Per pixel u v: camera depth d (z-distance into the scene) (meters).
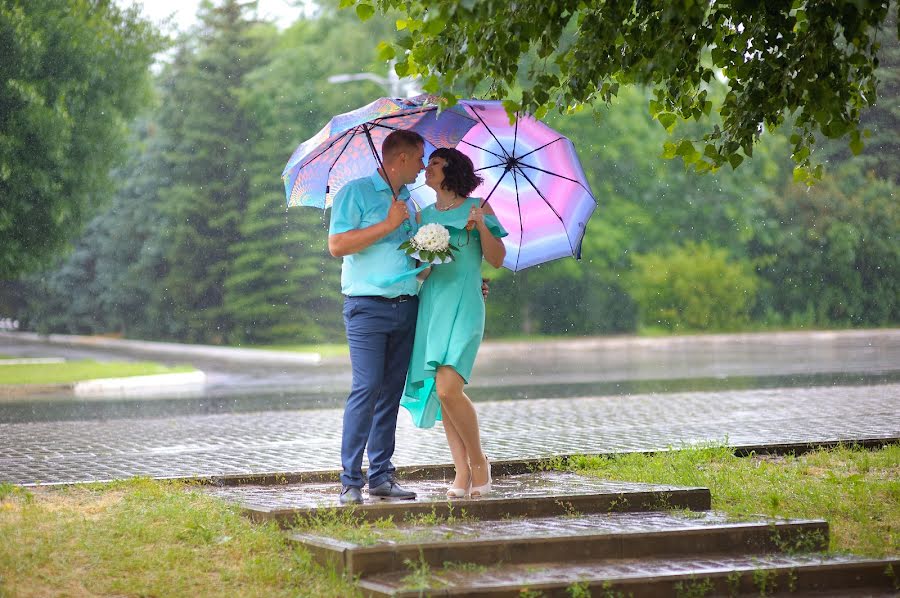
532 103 12.41
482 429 24.25
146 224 87.69
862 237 84.50
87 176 62.59
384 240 13.14
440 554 10.95
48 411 32.84
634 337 81.31
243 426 25.72
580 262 83.31
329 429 24.86
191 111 85.88
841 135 13.11
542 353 64.06
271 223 83.25
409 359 13.50
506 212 14.02
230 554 11.43
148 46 66.19
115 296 90.00
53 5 60.91
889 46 80.38
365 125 13.47
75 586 10.36
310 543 11.28
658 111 14.64
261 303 84.00
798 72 13.14
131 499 13.91
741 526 11.95
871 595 10.98
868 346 61.56
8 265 60.81
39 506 13.39
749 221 84.25
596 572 10.75
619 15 12.64
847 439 21.05
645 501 13.53
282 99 84.62
